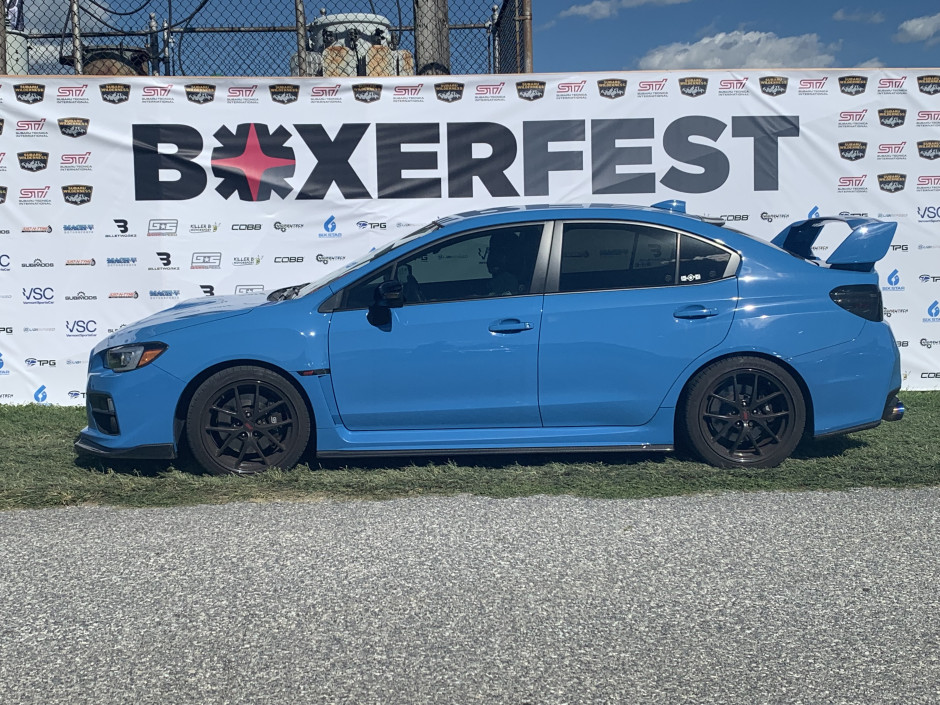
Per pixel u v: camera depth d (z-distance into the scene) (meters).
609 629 3.47
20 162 7.98
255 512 4.88
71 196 8.04
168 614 3.62
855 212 8.34
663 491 5.20
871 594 3.78
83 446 5.66
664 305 5.59
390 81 8.19
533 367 5.55
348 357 5.50
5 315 8.06
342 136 8.20
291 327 5.51
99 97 8.00
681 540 4.42
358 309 5.58
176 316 5.79
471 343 5.53
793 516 4.77
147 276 8.16
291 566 4.11
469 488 5.27
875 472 5.53
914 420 7.08
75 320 8.12
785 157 8.31
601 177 8.32
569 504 4.98
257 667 3.19
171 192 8.12
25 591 3.86
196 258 8.20
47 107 7.97
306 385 5.48
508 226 5.73
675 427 5.71
